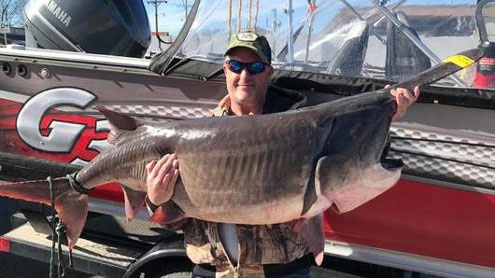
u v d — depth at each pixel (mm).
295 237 1555
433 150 1690
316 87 1751
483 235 1683
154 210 1518
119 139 1585
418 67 1802
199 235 1607
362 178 1385
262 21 1934
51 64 1994
